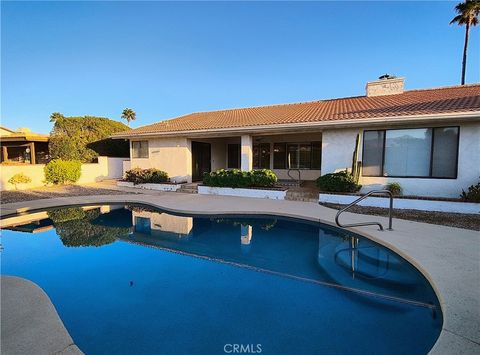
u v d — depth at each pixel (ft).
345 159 38.45
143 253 20.16
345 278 15.74
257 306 12.59
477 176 30.89
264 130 42.47
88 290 14.25
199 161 58.03
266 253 20.24
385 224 24.09
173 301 13.08
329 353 9.38
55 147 67.31
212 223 29.30
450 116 29.07
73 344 9.14
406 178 34.71
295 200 38.37
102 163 67.77
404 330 10.62
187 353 9.48
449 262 15.11
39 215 33.27
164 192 47.78
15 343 9.09
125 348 9.75
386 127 35.63
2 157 81.97
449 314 10.19
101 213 34.40
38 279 15.71
